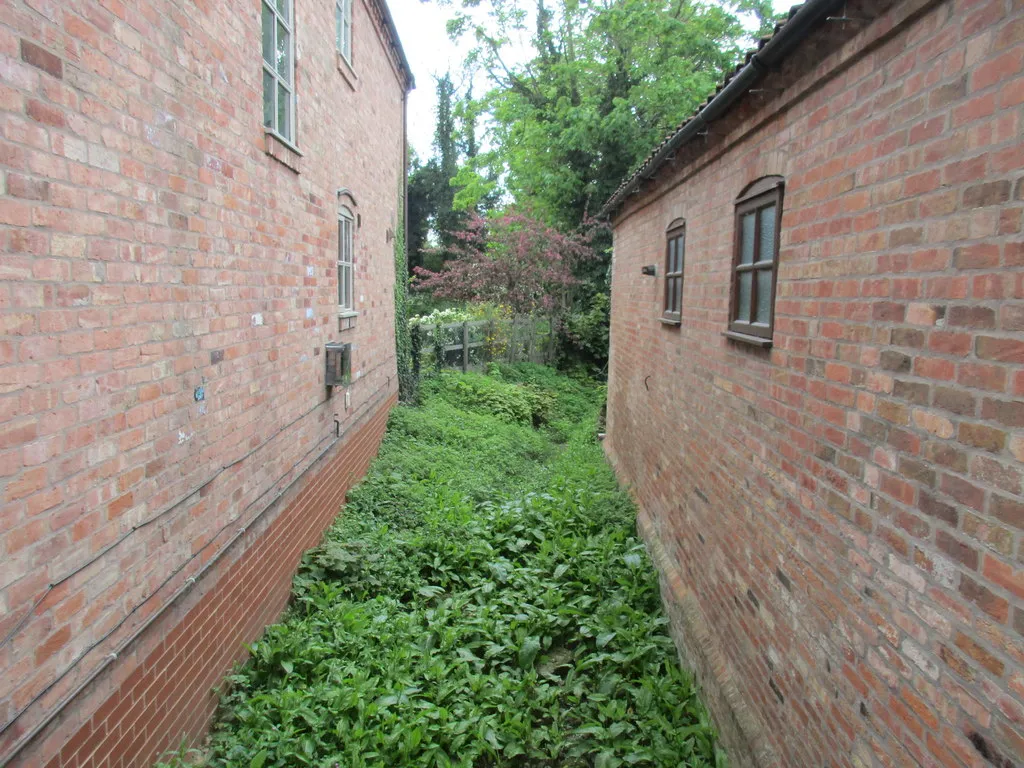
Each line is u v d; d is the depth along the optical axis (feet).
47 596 6.76
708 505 13.56
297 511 15.80
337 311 19.72
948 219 5.71
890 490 6.56
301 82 15.89
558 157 63.46
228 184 11.42
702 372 14.38
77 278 7.20
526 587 17.52
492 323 53.36
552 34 67.41
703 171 14.76
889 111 6.72
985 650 5.14
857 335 7.30
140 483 8.62
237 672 11.89
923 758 5.92
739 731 10.54
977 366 5.30
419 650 13.93
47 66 6.66
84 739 7.39
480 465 28.76
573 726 13.07
